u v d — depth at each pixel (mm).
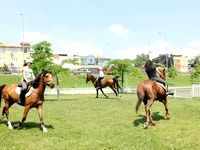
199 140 12969
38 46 36594
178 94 36656
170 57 113562
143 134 14062
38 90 14891
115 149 11711
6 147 12070
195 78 82188
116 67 56875
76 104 26891
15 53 120312
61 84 71875
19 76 77562
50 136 13898
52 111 22266
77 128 15586
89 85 74625
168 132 14422
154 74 16547
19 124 15414
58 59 149250
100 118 18672
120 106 24594
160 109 21844
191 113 20031
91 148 11859
